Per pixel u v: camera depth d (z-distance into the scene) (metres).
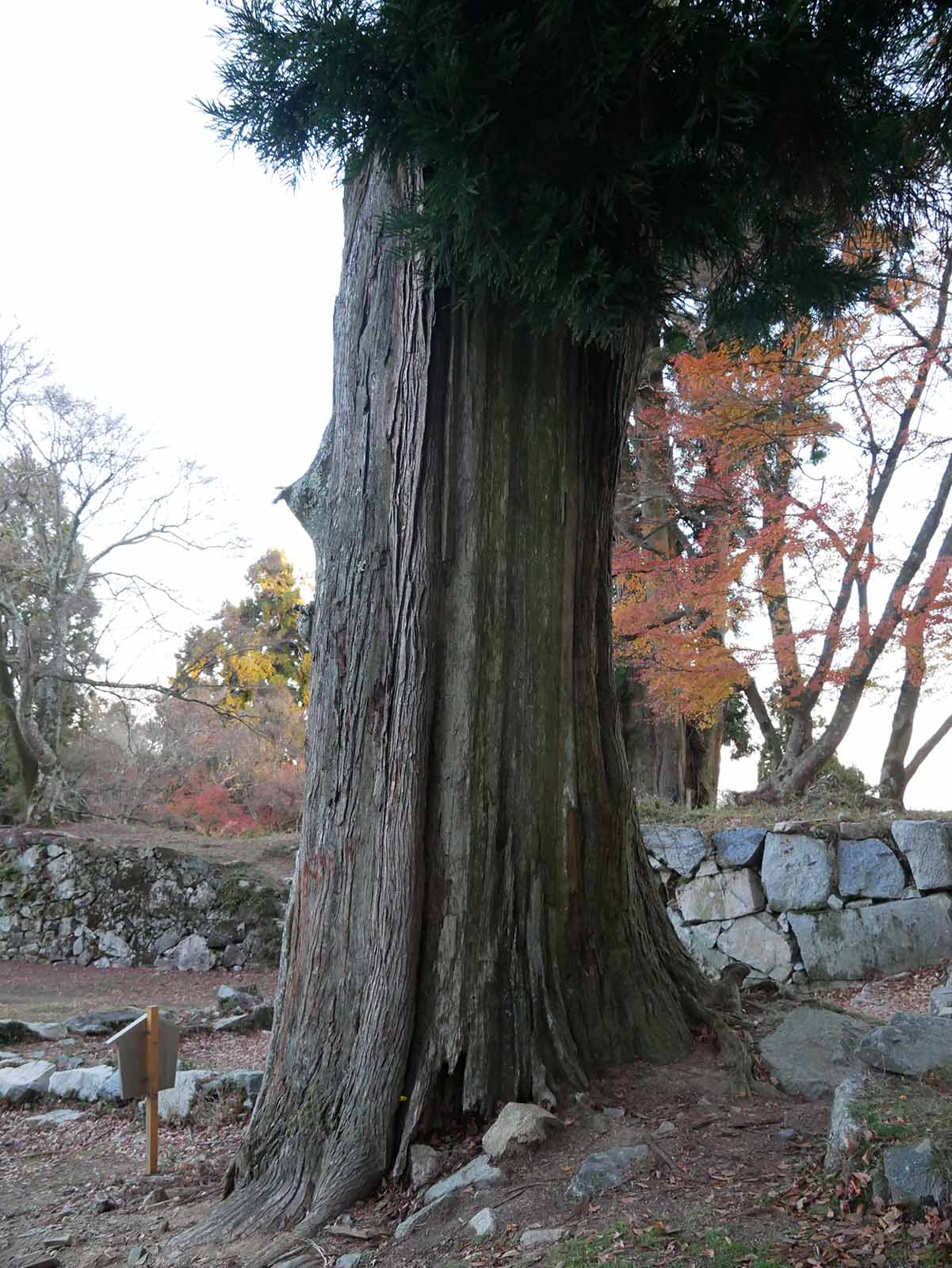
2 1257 4.77
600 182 4.57
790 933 11.20
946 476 12.55
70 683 22.58
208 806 25.16
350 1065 4.90
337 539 5.52
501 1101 4.79
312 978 5.15
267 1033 10.34
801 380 11.84
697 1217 3.53
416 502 5.26
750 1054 5.16
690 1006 5.48
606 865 5.52
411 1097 4.78
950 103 4.44
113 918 16.20
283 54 4.37
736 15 4.28
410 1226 4.05
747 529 14.17
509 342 5.48
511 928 5.11
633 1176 3.96
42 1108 8.02
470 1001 4.92
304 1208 4.60
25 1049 9.86
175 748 25.58
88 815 23.16
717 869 11.94
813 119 4.84
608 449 5.91
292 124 4.77
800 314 5.92
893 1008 9.25
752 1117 4.50
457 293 5.18
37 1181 6.13
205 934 15.76
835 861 11.20
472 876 5.08
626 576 14.51
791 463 13.23
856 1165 3.54
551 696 5.41
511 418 5.46
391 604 5.31
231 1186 5.12
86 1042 10.16
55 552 20.98
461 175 4.16
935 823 10.76
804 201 5.38
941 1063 4.44
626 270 4.60
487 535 5.33
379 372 5.50
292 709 28.72
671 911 12.16
